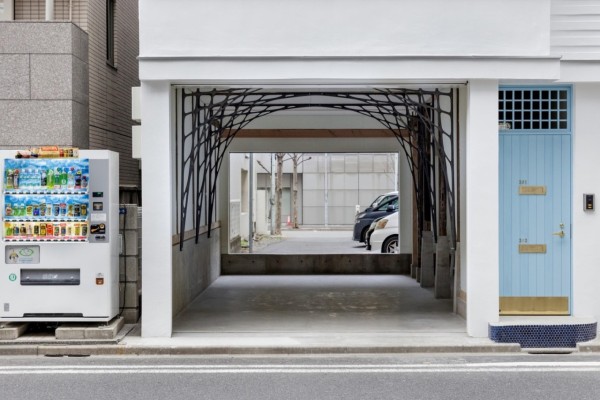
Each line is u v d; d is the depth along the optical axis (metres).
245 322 8.89
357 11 7.78
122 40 12.53
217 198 14.25
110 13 12.09
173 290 9.34
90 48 10.55
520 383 6.11
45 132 9.20
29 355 7.27
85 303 7.59
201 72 7.70
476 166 7.78
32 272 7.59
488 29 7.79
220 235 14.62
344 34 7.78
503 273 8.41
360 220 22.12
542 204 8.43
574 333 7.52
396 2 7.78
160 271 7.75
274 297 11.29
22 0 10.54
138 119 8.24
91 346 7.32
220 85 8.18
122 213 8.36
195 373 6.49
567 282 8.41
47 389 5.94
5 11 10.38
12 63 9.20
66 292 7.58
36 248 7.55
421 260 12.59
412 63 7.71
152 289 7.74
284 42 7.79
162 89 7.80
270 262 14.78
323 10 7.78
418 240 13.52
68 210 7.52
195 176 11.27
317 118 14.06
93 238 7.59
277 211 30.69
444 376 6.36
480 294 7.79
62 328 7.48
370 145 14.44
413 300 10.91
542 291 8.41
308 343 7.49
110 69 11.72
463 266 9.21
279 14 7.79
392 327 8.48
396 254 14.76
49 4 9.84
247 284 13.05
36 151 7.63
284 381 6.19
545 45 7.77
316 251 22.02
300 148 14.36
